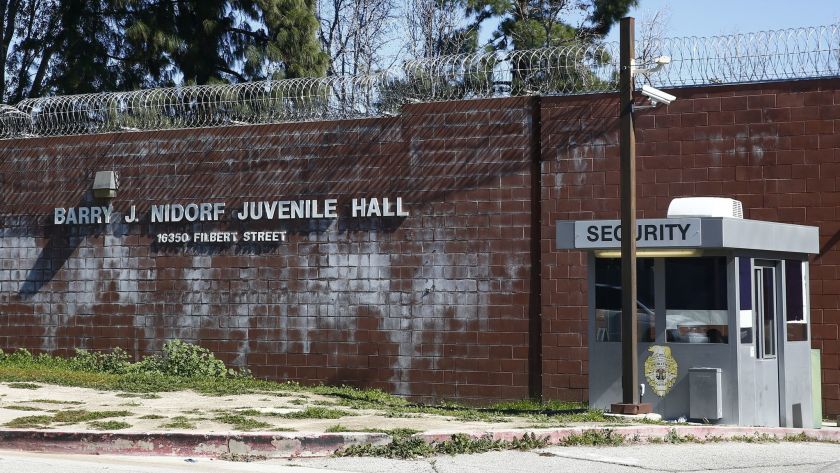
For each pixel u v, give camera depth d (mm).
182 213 21562
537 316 18734
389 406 16047
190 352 20672
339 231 20281
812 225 17297
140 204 21984
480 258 19172
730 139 17781
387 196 19906
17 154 23109
